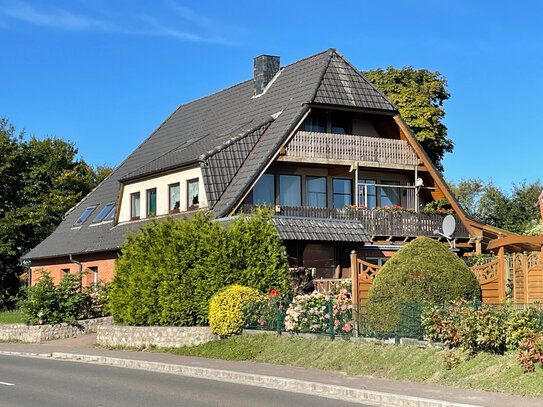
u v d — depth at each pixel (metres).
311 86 33.84
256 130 33.59
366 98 34.09
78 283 31.97
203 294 23.95
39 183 52.97
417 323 17.45
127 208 37.25
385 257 33.50
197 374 18.66
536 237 22.08
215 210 30.53
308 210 32.06
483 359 15.07
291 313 21.03
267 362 19.75
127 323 26.36
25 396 14.69
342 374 16.94
